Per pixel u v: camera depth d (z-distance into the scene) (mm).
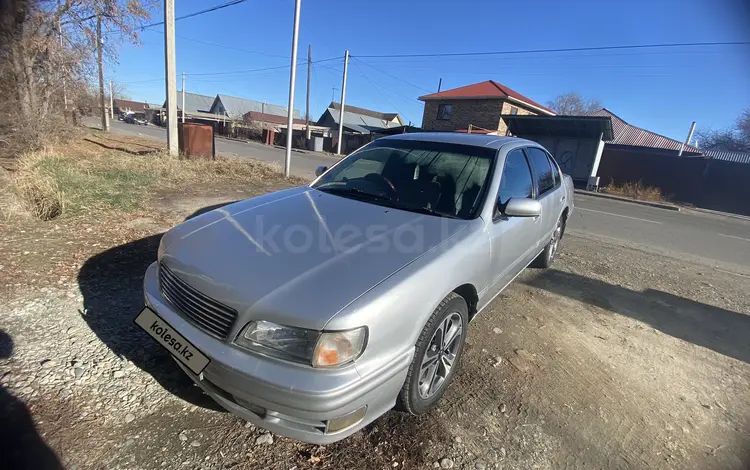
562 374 2811
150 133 29453
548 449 2145
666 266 5750
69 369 2365
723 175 17859
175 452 1928
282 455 1968
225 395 1908
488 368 2797
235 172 10070
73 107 13070
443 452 2066
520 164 3473
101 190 6074
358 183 3203
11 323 2730
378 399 1877
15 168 7734
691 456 2180
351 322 1729
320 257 2086
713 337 3578
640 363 3045
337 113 51531
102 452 1886
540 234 3957
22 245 3949
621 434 2295
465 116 28078
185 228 2531
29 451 1835
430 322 2135
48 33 10797
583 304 4035
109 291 3297
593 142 19625
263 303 1793
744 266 6422
